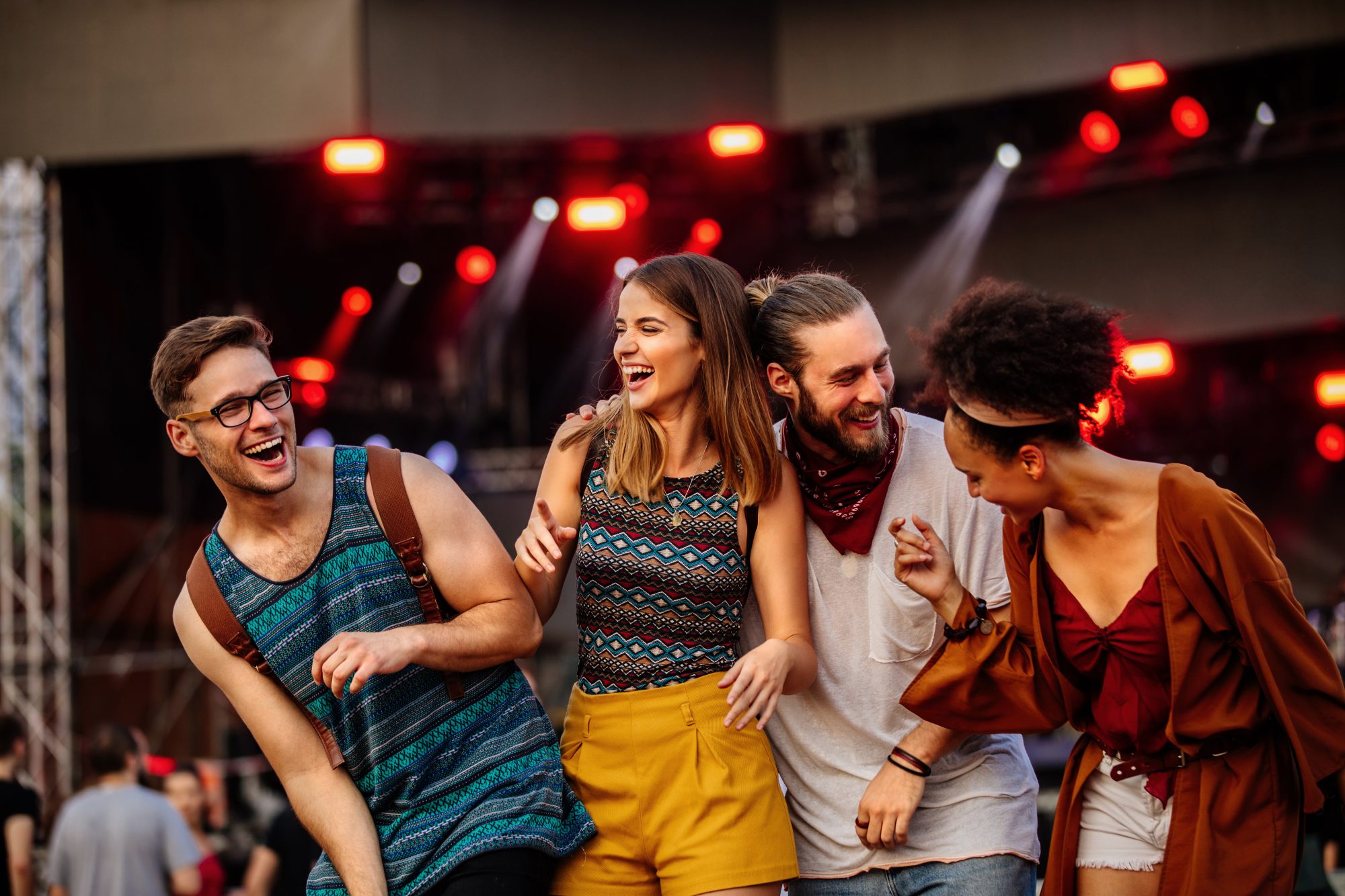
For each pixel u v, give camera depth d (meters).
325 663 1.93
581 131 8.59
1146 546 1.98
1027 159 10.02
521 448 13.45
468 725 2.14
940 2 8.56
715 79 8.75
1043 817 5.87
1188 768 1.99
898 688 2.36
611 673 2.22
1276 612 1.89
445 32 8.41
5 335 9.16
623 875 2.16
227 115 8.44
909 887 2.35
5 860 5.23
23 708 8.98
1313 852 3.07
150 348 10.26
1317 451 10.84
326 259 11.97
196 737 10.33
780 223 10.91
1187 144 9.46
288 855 5.04
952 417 2.03
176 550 10.39
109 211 9.69
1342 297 8.93
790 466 2.31
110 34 8.62
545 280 12.53
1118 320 1.99
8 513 9.08
